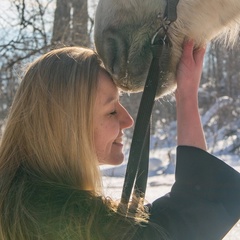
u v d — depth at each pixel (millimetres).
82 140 1913
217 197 1864
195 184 1884
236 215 1873
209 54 16078
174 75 2215
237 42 2785
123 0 2275
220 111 15148
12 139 1957
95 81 1960
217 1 2295
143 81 2264
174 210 1854
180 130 2053
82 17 11305
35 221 1741
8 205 1804
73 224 1725
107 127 2010
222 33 2596
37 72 1971
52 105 1912
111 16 2309
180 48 2211
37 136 1911
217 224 1846
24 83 1985
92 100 1939
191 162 1914
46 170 1896
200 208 1846
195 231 1830
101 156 2037
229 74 15828
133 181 1933
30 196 1802
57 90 1924
